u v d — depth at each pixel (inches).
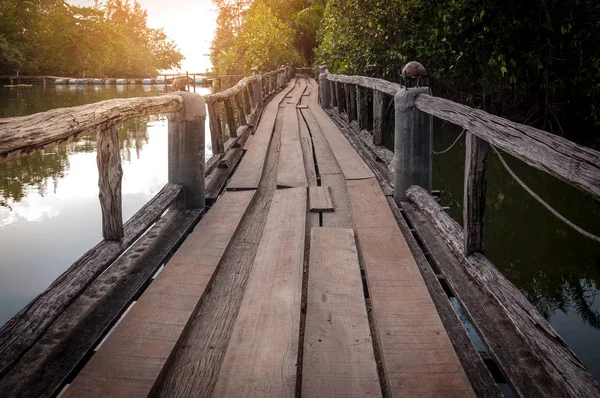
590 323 127.5
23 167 329.4
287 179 206.1
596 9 293.9
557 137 73.8
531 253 178.9
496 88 378.6
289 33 979.9
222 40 1422.2
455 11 308.3
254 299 103.0
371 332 94.2
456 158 343.3
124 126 553.9
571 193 256.2
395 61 401.4
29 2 1875.0
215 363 83.7
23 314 86.0
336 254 127.8
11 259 166.2
